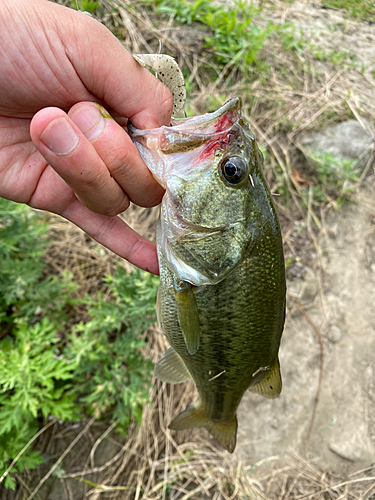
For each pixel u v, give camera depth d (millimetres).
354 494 418
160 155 220
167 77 235
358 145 583
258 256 236
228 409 293
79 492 402
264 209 235
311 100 621
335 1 776
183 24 616
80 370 383
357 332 495
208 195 224
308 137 593
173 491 417
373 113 613
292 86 632
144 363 392
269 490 423
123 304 397
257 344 257
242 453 442
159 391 431
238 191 226
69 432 421
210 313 243
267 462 438
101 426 427
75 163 186
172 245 233
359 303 510
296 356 485
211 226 228
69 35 201
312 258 536
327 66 664
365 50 697
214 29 616
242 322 246
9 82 207
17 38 196
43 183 250
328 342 491
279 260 244
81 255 499
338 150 581
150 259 267
